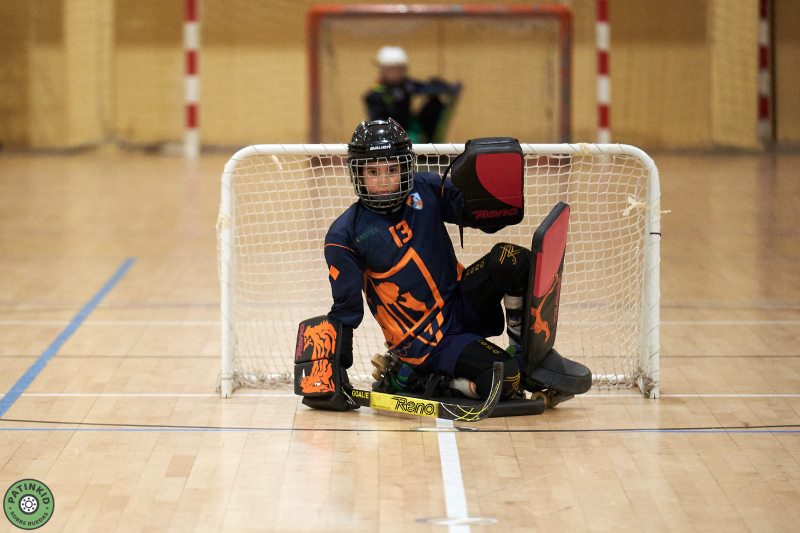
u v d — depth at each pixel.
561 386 8.10
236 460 7.28
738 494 6.66
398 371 8.35
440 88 21.72
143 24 28.41
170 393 8.88
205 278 13.91
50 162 26.88
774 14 27.61
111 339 10.75
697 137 28.31
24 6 28.14
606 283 12.54
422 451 7.43
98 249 15.98
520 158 7.66
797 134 28.16
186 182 23.28
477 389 7.99
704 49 27.92
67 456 7.36
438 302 8.10
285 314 11.66
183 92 28.70
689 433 7.81
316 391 8.17
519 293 8.12
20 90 28.58
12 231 17.47
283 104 28.70
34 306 12.28
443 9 24.25
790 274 14.05
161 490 6.76
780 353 10.12
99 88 28.70
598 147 8.57
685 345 10.46
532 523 6.24
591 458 7.29
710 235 17.02
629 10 27.84
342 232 7.92
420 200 8.05
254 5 28.25
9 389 8.98
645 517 6.32
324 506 6.51
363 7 24.14
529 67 27.11
